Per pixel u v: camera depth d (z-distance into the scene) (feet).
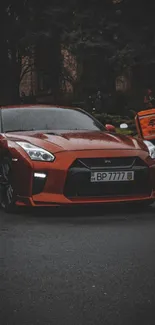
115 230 20.33
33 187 23.06
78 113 28.66
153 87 97.55
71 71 96.68
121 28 83.82
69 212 24.31
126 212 24.21
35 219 22.72
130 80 99.66
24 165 23.21
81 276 14.57
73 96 96.84
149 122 36.09
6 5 83.87
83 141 23.97
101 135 25.23
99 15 83.82
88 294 13.16
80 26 83.87
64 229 20.57
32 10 83.56
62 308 12.28
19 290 13.50
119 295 13.08
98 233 19.81
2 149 24.75
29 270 15.15
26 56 90.12
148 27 84.33
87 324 11.39
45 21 83.46
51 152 23.16
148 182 23.72
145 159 23.72
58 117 27.76
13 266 15.56
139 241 18.49
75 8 83.92
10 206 24.12
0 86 91.61
